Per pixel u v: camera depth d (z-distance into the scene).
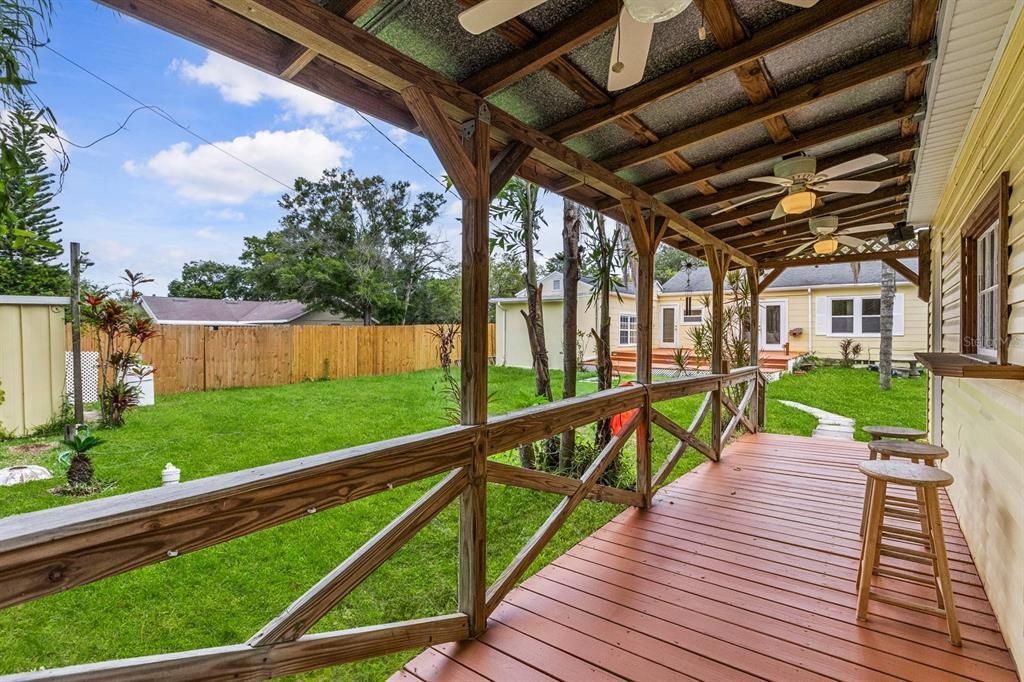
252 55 1.62
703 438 6.33
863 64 2.17
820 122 2.79
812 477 4.34
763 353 12.88
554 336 13.55
